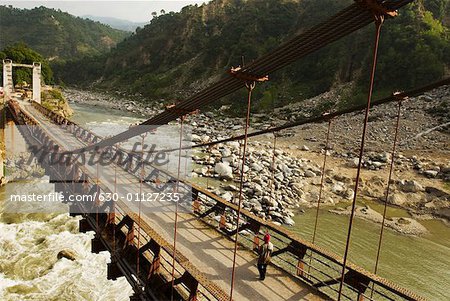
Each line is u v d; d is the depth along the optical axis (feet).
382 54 250.98
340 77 268.21
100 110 271.49
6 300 50.11
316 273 51.55
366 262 59.98
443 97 179.32
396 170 106.32
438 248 66.03
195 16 523.70
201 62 414.00
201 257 39.34
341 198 87.40
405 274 57.26
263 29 391.65
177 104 32.99
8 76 197.06
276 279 35.76
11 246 63.52
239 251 41.34
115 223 47.01
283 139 155.22
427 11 270.46
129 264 39.17
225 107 267.18
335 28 17.95
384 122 163.43
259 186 87.81
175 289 32.53
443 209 81.30
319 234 68.28
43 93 228.22
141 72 503.20
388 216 78.74
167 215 50.80
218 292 28.30
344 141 145.28
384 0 15.53
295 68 302.45
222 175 95.66
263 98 254.06
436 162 111.45
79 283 54.39
